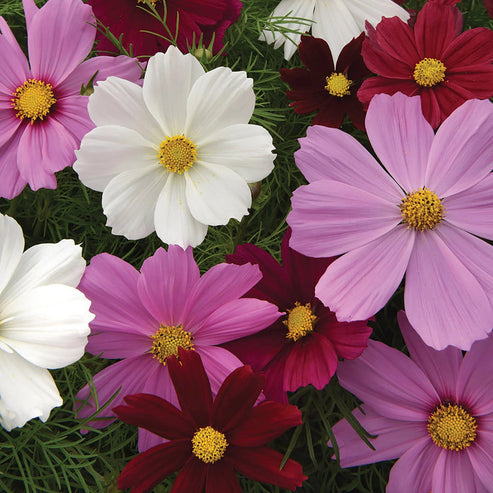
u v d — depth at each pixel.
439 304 0.63
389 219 0.63
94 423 0.65
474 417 0.65
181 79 0.64
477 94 0.67
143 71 0.69
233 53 0.76
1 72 0.68
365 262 0.63
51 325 0.61
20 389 0.61
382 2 0.72
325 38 0.72
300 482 0.62
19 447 0.66
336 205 0.63
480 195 0.64
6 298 0.62
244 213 0.64
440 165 0.64
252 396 0.61
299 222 0.63
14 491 0.68
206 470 0.63
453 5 0.71
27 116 0.67
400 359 0.64
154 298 0.63
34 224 0.73
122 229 0.65
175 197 0.65
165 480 0.66
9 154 0.67
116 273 0.63
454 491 0.64
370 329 0.62
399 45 0.68
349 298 0.62
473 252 0.63
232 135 0.65
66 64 0.67
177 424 0.62
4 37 0.67
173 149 0.64
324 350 0.62
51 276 0.62
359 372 0.64
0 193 0.67
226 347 0.64
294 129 0.75
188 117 0.65
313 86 0.71
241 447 0.63
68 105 0.67
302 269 0.64
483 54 0.68
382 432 0.65
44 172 0.67
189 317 0.64
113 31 0.70
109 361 0.67
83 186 0.71
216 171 0.65
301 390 0.66
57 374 0.67
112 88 0.64
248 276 0.63
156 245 0.71
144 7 0.70
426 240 0.64
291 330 0.64
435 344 0.62
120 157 0.64
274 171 0.73
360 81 0.71
